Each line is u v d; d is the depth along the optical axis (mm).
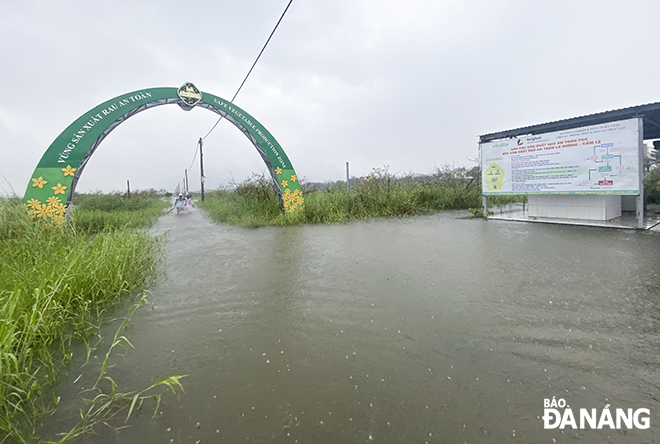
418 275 4273
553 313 2996
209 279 4449
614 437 1640
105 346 2674
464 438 1666
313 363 2354
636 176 6676
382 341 2627
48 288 3223
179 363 2410
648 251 4930
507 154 8852
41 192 7453
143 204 20125
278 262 5270
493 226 8086
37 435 1760
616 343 2459
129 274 4320
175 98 9508
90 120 8023
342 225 9445
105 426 1811
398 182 13492
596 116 7113
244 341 2705
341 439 1681
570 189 7660
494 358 2328
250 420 1825
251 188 15211
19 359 2262
